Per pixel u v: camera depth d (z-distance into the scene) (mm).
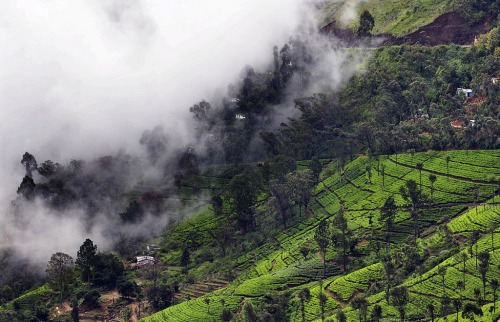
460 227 165875
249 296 168750
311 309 150125
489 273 139375
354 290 153625
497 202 173000
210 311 165500
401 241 173250
